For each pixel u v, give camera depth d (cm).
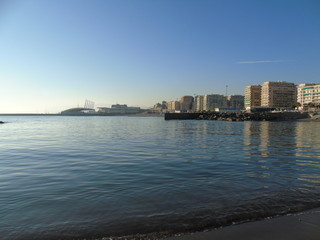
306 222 610
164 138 3044
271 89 19338
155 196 778
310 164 1338
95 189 855
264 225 592
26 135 3644
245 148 2053
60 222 598
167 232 553
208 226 583
